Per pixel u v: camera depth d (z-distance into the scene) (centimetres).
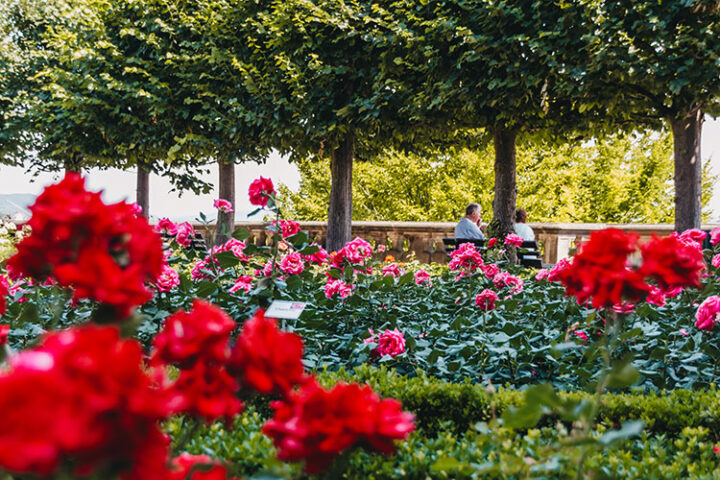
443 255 1364
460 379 338
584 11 761
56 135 1242
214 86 1154
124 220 135
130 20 1224
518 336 333
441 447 215
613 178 2070
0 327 190
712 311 302
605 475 191
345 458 132
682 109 807
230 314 374
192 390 108
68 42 1252
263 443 211
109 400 76
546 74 827
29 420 68
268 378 116
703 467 212
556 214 2023
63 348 78
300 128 1052
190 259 435
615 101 824
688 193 821
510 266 594
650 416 268
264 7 1138
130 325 129
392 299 456
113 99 1192
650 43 759
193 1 1194
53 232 128
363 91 1038
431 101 923
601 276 175
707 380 334
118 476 86
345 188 1141
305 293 450
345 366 365
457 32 844
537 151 2028
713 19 721
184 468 114
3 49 1545
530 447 201
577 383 337
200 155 1298
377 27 988
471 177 2070
